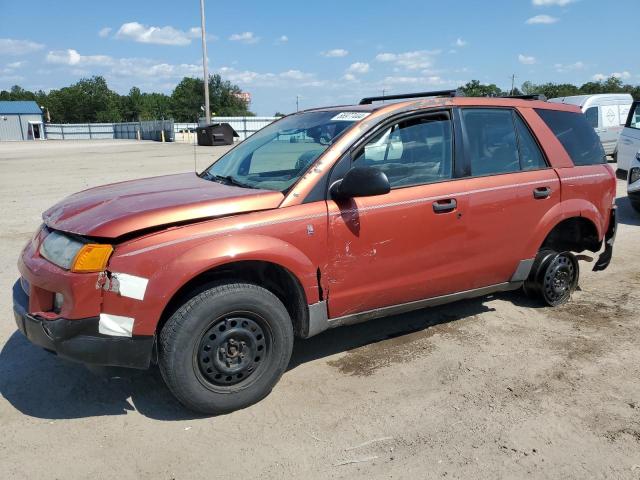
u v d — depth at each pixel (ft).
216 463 9.53
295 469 9.36
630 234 26.09
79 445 10.02
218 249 10.25
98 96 364.17
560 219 15.28
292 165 12.37
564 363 13.05
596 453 9.73
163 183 13.43
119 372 10.82
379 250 12.22
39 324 9.99
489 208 13.82
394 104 13.08
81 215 10.84
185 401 10.54
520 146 14.92
